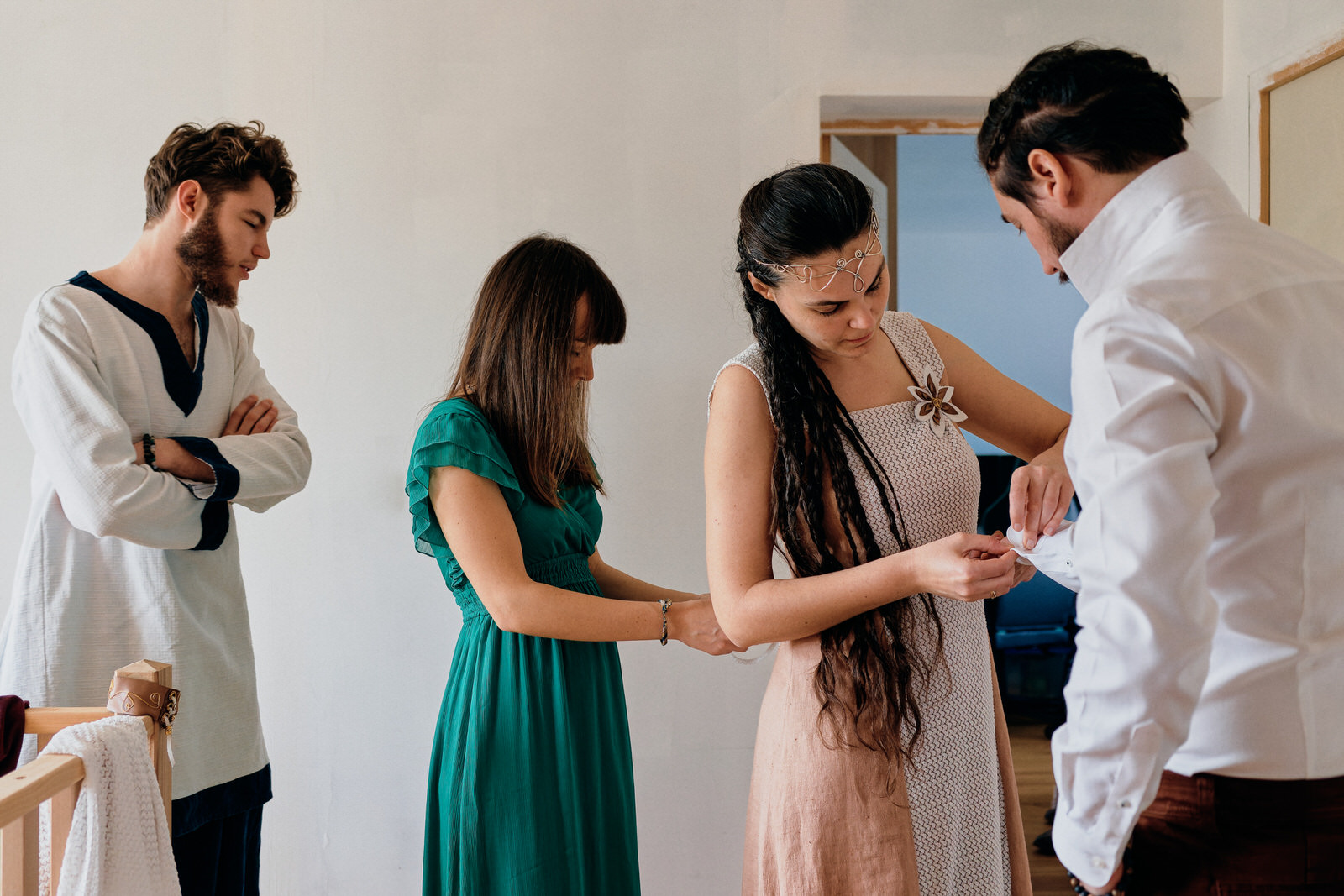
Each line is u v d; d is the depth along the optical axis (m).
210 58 2.33
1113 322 0.91
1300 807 0.93
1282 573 0.93
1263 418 0.89
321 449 2.32
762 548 1.29
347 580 2.32
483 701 1.59
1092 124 0.96
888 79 2.36
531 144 2.34
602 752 1.67
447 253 2.33
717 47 2.35
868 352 1.33
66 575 1.67
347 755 2.32
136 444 1.68
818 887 1.23
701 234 2.35
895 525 1.27
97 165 2.32
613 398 2.35
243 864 1.86
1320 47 2.04
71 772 1.30
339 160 2.32
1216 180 0.98
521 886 1.55
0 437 2.31
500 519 1.57
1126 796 0.88
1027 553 1.11
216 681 1.78
